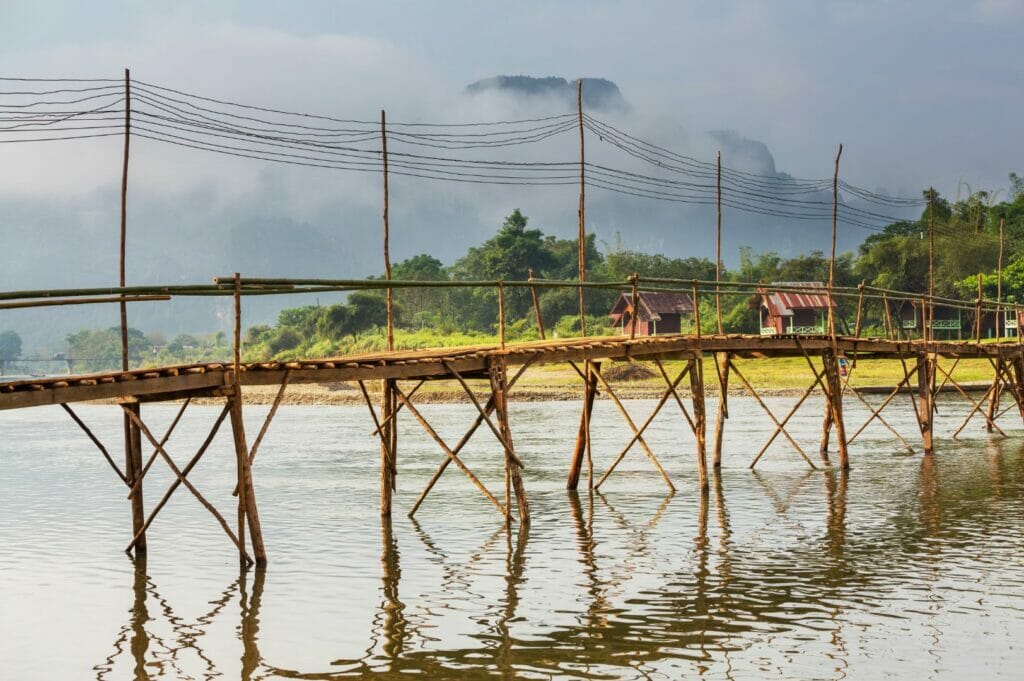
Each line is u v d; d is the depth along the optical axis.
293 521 27.56
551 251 163.50
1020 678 14.65
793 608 18.27
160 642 16.89
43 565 22.50
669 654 15.88
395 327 142.62
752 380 84.06
